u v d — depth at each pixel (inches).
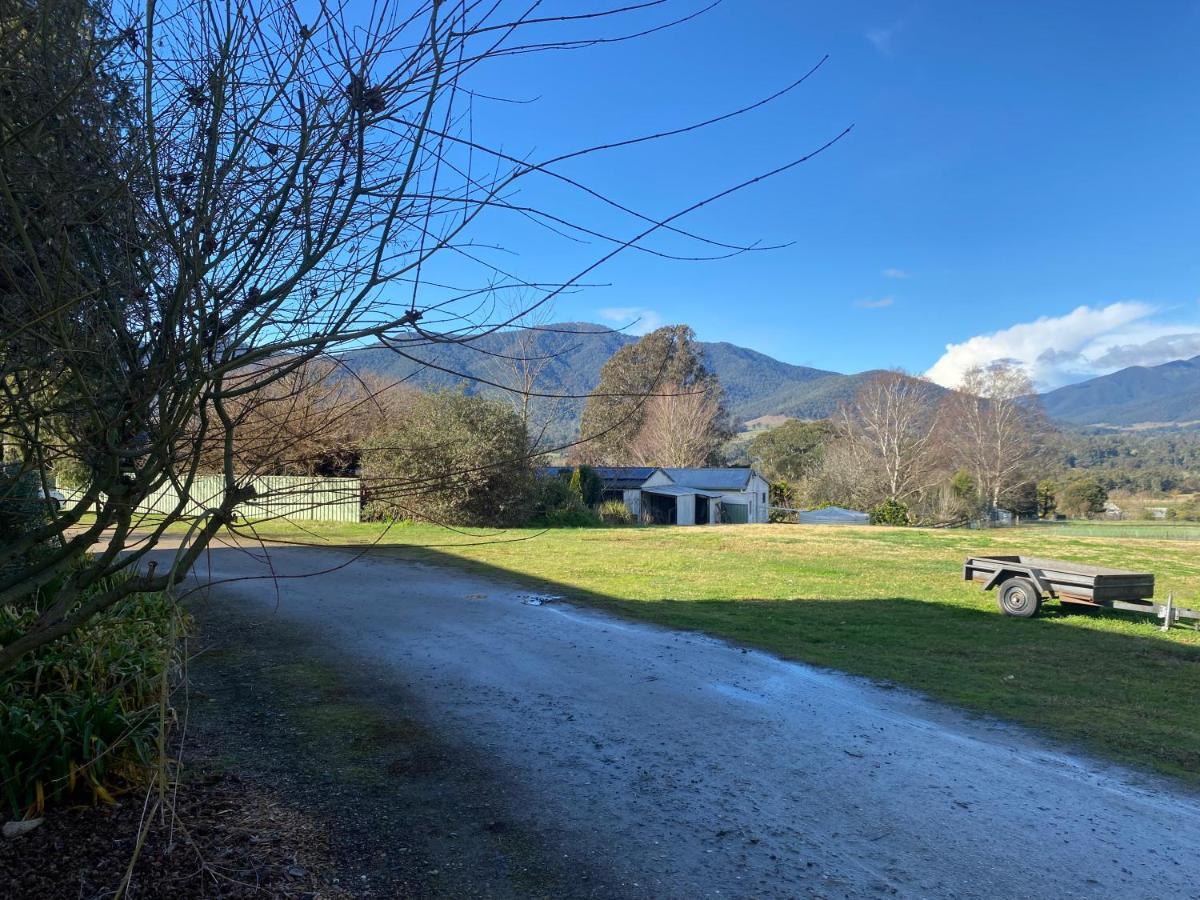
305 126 85.0
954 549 833.5
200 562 536.1
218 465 109.1
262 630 323.3
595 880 131.6
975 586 526.9
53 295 77.4
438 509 891.4
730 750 197.3
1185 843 151.3
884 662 299.3
